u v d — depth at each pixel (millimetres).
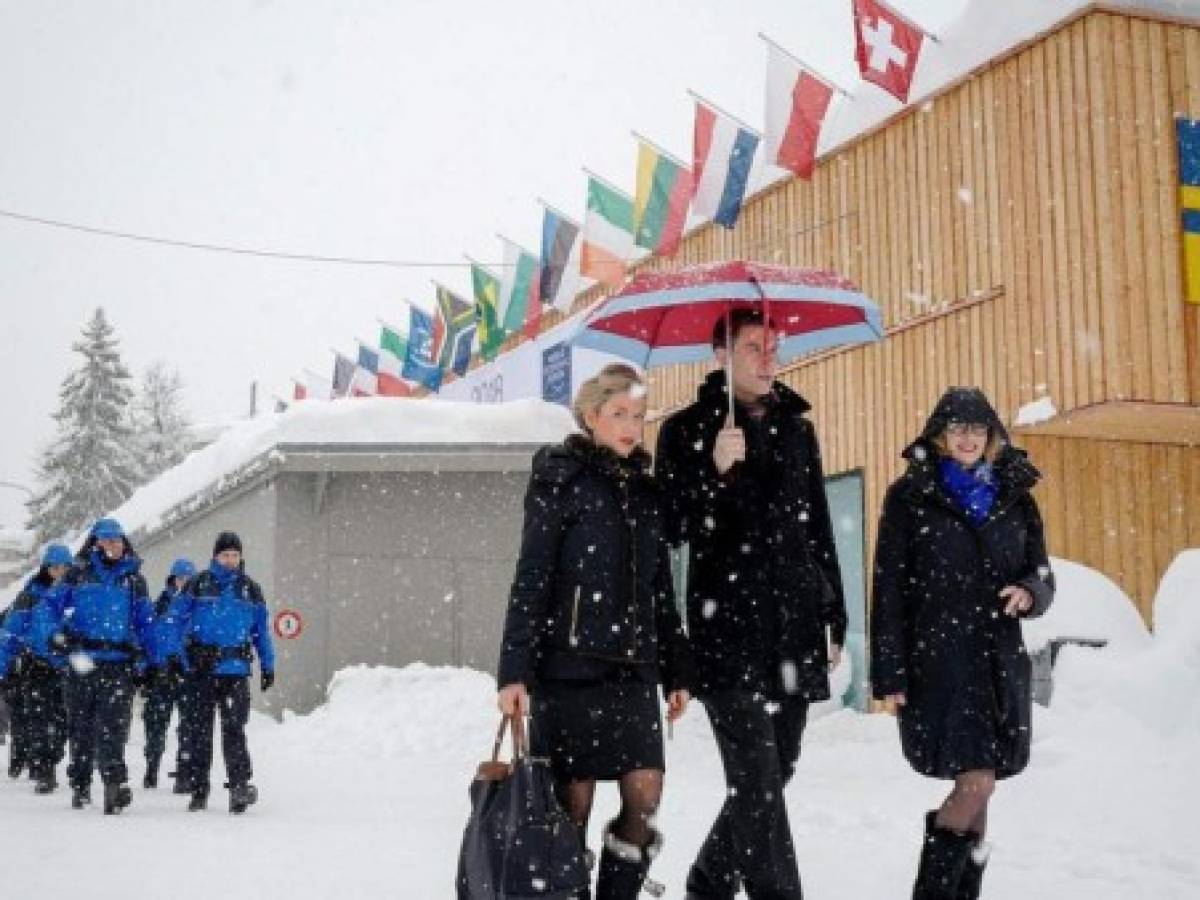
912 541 4391
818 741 12438
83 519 60438
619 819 3764
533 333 24438
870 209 15312
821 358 16078
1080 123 12406
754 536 4254
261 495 17438
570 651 3686
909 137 14695
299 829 7207
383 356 28844
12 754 11523
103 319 62906
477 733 13289
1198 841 6383
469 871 3480
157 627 8836
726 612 4207
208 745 8469
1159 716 8367
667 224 18125
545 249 21312
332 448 16312
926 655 4289
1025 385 12844
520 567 3713
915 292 14484
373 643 16906
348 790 9570
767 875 4027
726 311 4742
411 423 16688
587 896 3598
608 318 4824
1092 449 13258
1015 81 13219
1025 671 4320
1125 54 12375
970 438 4355
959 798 4262
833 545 4500
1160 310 12109
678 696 3959
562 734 3682
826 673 4301
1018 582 4305
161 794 9594
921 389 14312
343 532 17016
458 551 17312
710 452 4359
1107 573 13062
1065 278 12453
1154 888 5316
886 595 4355
